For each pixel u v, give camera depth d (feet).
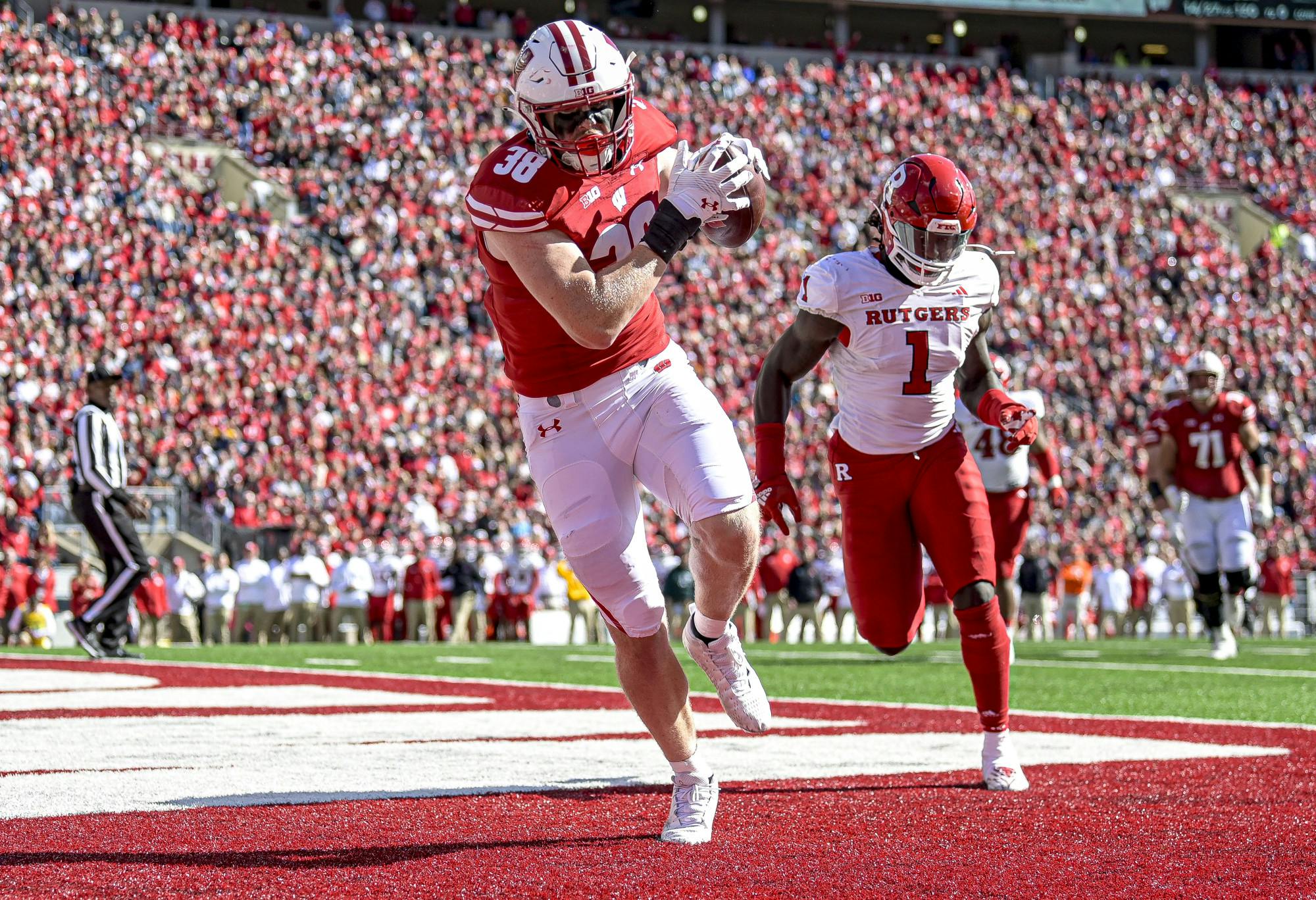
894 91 469.16
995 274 58.85
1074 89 492.54
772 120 441.27
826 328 57.16
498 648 183.73
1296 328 418.10
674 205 42.45
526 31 456.86
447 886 36.63
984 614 55.06
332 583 242.37
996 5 488.02
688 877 37.65
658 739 43.86
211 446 280.92
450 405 316.19
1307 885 36.22
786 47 492.95
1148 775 56.65
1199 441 144.56
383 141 387.14
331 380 309.22
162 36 392.68
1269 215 464.65
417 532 270.67
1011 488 101.50
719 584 43.96
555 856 40.70
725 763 61.21
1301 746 66.54
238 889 36.19
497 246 42.32
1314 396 398.42
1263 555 314.55
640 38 481.46
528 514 283.38
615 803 50.52
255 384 299.58
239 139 379.55
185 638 228.84
